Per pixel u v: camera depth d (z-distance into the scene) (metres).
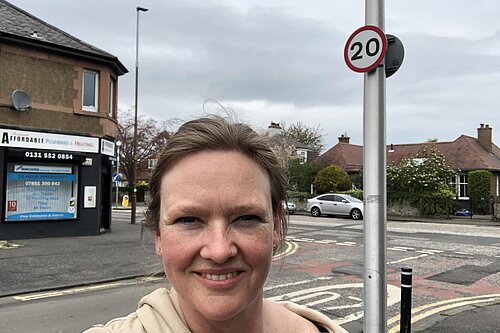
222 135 1.04
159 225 1.13
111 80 16.59
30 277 8.45
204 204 1.00
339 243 14.22
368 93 4.20
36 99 13.82
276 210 1.22
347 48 4.33
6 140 13.11
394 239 15.49
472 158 32.53
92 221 14.98
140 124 41.03
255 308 1.16
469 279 8.92
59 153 14.07
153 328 1.08
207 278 1.01
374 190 4.06
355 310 6.49
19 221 13.49
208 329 1.09
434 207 26.19
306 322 1.42
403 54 4.17
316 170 34.38
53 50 14.03
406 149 39.28
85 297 7.18
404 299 4.81
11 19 14.52
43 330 5.52
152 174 1.12
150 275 1.38
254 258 1.03
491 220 25.17
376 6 4.23
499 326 5.76
